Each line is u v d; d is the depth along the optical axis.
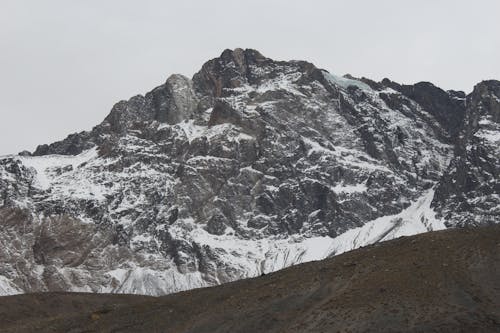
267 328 118.56
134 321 139.00
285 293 127.31
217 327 124.56
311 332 110.25
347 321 109.44
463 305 107.25
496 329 101.69
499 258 117.00
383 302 110.62
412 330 103.69
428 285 112.88
